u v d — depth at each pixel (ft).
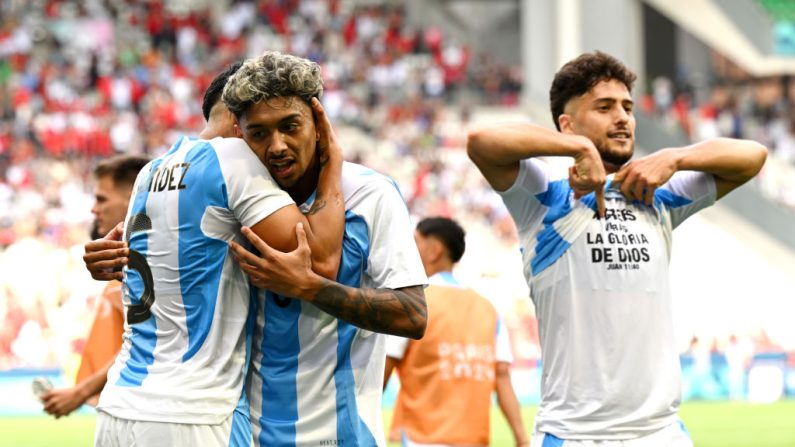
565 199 16.72
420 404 23.63
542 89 98.53
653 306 16.57
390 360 23.70
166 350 14.35
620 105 17.04
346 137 112.57
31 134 104.37
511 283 86.28
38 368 68.18
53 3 131.75
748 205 99.04
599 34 95.61
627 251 16.51
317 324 14.71
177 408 13.93
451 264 24.72
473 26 147.74
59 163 99.30
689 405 73.51
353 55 130.72
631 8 98.58
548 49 98.27
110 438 14.26
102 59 121.60
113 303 20.59
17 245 82.94
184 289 14.33
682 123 114.93
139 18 132.77
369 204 14.88
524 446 24.72
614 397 16.22
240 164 14.23
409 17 146.30
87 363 20.53
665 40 145.69
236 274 14.46
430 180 102.89
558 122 17.62
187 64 126.31
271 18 137.69
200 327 14.26
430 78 122.93
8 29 123.65
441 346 23.71
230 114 15.42
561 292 16.58
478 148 16.05
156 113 110.22
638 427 16.25
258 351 14.88
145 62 121.90
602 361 16.31
